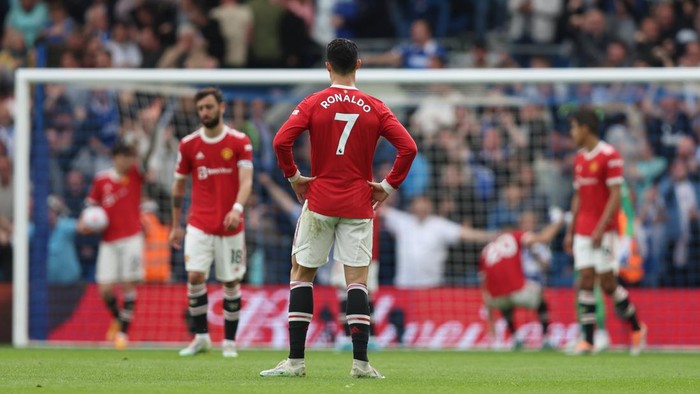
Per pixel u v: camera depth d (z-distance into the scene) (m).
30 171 48.41
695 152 55.25
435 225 53.34
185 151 33.06
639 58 61.12
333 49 23.09
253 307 47.00
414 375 26.02
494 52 63.53
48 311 47.28
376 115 22.95
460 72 45.62
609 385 23.31
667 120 55.03
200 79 45.78
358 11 66.56
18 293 44.72
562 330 46.91
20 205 44.97
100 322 47.22
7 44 62.88
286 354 37.47
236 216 31.94
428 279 53.19
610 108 54.66
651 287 51.53
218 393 19.33
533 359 36.25
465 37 64.69
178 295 47.50
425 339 47.22
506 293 45.53
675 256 52.69
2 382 22.61
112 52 61.66
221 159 32.78
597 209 39.50
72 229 50.09
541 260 50.44
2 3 65.56
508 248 45.88
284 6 63.38
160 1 63.97
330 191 22.64
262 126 52.53
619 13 63.56
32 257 47.00
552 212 46.66
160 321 47.16
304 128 22.67
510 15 64.75
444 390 20.78
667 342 46.62
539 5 63.25
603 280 39.94
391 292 47.66
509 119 55.22
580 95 56.34
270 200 52.91
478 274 53.72
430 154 55.09
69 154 55.06
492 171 54.69
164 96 51.44
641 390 21.92
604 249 39.62
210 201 33.03
